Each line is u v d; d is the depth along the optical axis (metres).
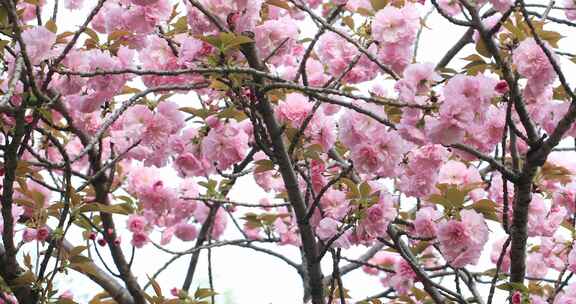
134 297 5.00
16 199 4.20
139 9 4.47
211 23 3.96
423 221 4.43
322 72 5.21
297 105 4.43
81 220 4.70
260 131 4.19
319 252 4.49
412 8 4.42
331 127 4.45
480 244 3.99
